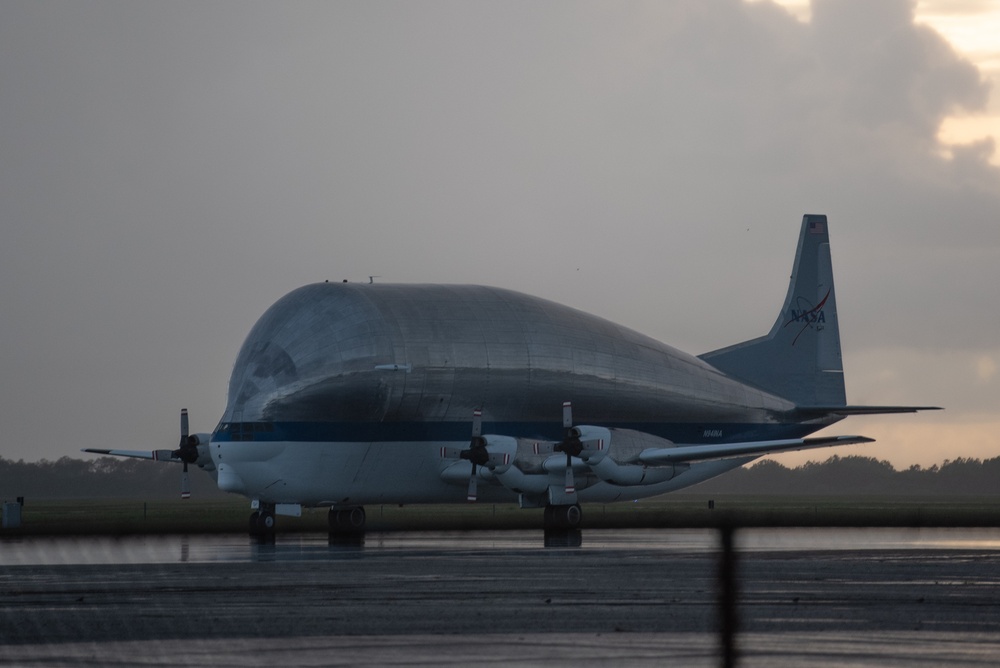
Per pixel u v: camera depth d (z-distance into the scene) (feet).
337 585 319.68
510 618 255.29
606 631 237.25
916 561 404.36
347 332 634.02
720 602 281.74
